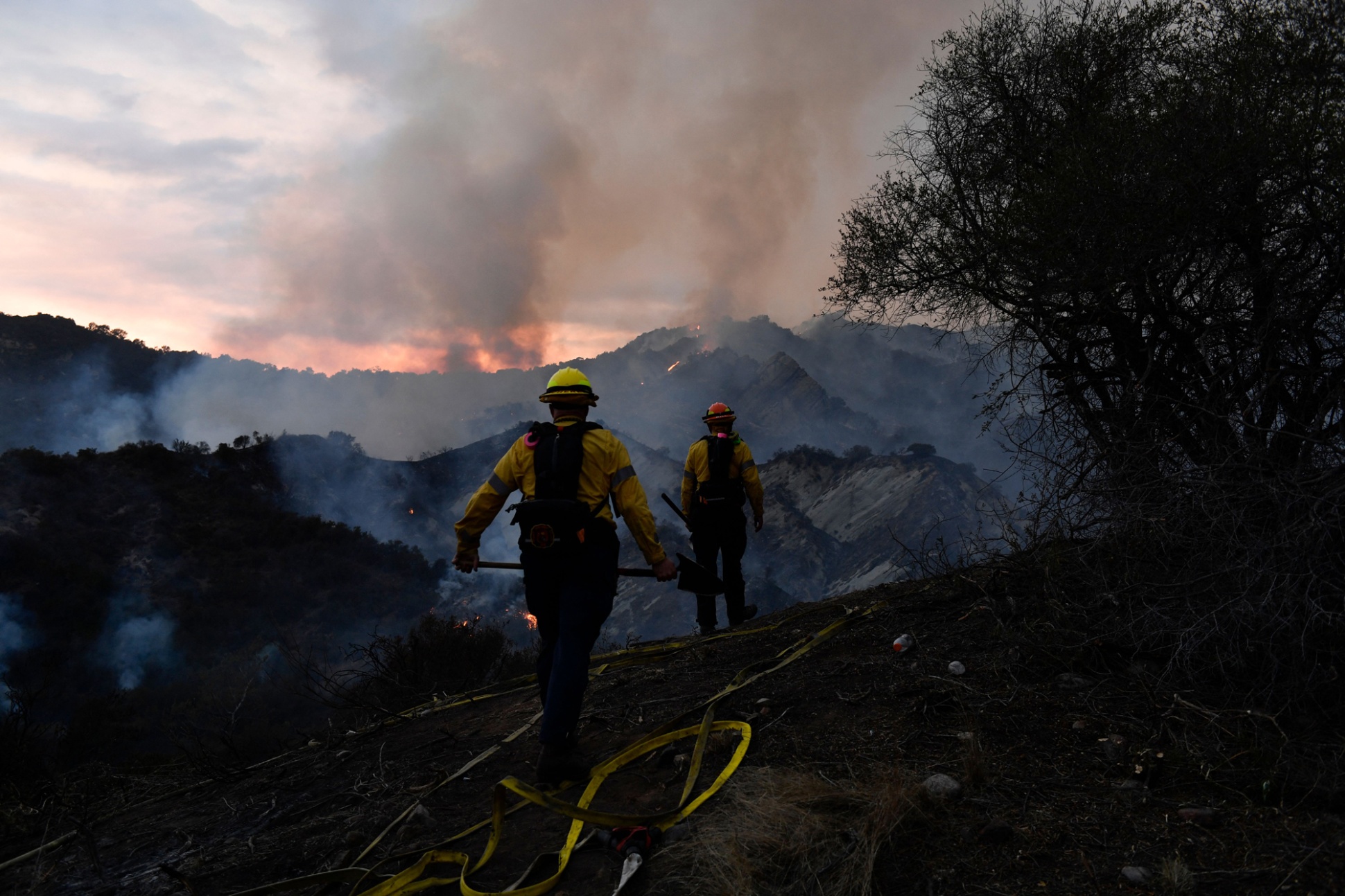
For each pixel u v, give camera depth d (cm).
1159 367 355
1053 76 423
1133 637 301
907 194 433
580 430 301
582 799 272
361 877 234
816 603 547
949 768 249
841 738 286
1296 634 256
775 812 222
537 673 320
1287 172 307
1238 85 322
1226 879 183
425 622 820
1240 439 311
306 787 345
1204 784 227
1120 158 322
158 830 318
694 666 425
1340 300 313
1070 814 218
